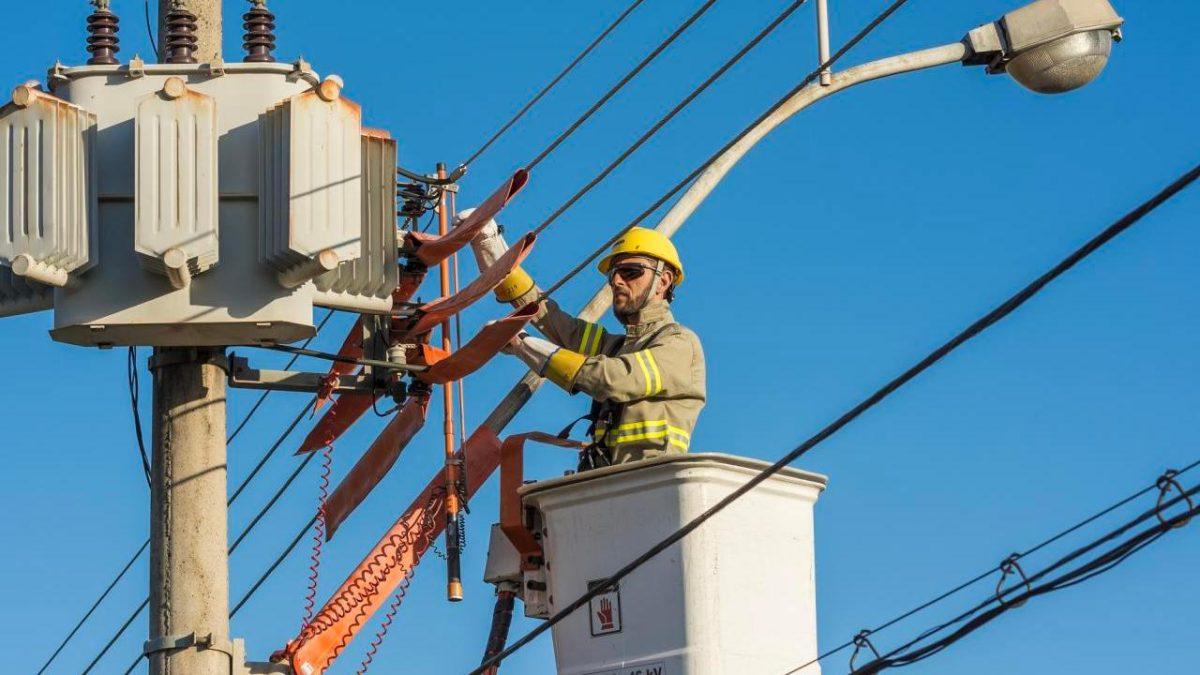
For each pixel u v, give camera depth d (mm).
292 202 10414
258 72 10727
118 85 10727
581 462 11148
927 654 9039
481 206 11445
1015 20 12711
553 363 11000
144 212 10352
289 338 10703
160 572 10883
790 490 10734
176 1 11492
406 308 11469
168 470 10969
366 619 11688
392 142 11102
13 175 10477
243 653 10945
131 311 10484
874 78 12242
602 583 10477
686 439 11164
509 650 10750
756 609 10477
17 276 10664
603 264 11961
